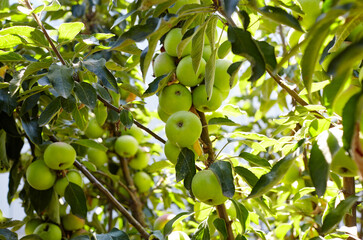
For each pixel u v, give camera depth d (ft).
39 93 3.46
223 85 2.88
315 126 2.55
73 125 4.28
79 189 3.41
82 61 3.05
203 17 2.81
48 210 3.61
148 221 4.66
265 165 2.85
